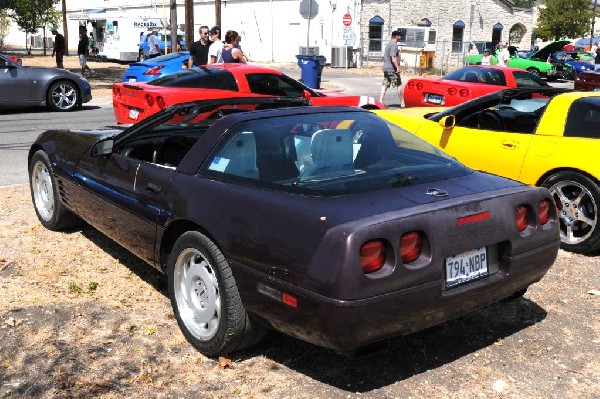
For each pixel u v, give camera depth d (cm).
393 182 354
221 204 354
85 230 602
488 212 343
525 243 360
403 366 366
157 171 414
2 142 1062
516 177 591
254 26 3925
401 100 1633
